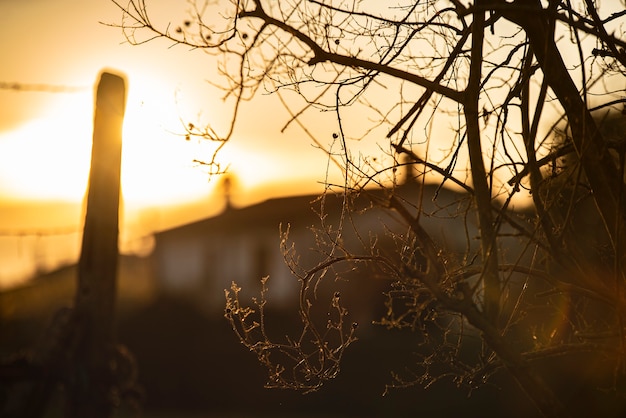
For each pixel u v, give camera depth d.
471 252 5.70
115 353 7.95
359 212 5.08
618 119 6.39
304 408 20.66
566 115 5.05
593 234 5.99
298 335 21.72
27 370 7.35
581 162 4.67
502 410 15.20
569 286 4.88
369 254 5.01
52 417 11.49
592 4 5.07
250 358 21.73
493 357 5.25
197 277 33.75
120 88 8.18
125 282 33.62
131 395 7.98
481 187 4.62
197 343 22.69
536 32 4.77
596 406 7.71
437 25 5.27
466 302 4.37
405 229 5.63
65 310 7.93
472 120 4.71
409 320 17.39
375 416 19.33
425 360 5.37
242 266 32.44
